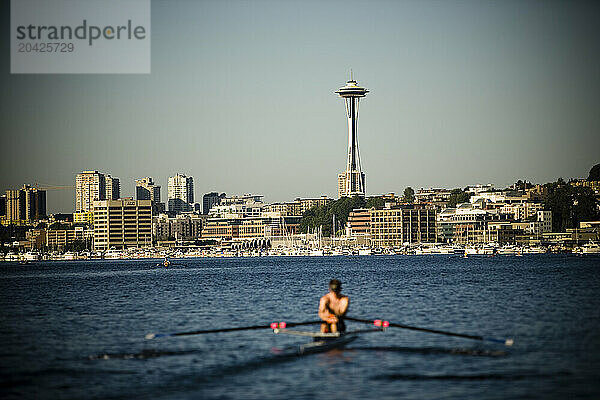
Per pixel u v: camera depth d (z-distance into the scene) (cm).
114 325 10012
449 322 9756
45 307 13162
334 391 6019
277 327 7725
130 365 7019
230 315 11206
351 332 7812
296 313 11425
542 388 6034
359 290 16712
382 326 7750
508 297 13575
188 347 7825
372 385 6178
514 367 6738
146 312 11806
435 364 6888
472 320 9938
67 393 6075
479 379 6328
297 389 6094
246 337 8394
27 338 8781
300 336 8444
